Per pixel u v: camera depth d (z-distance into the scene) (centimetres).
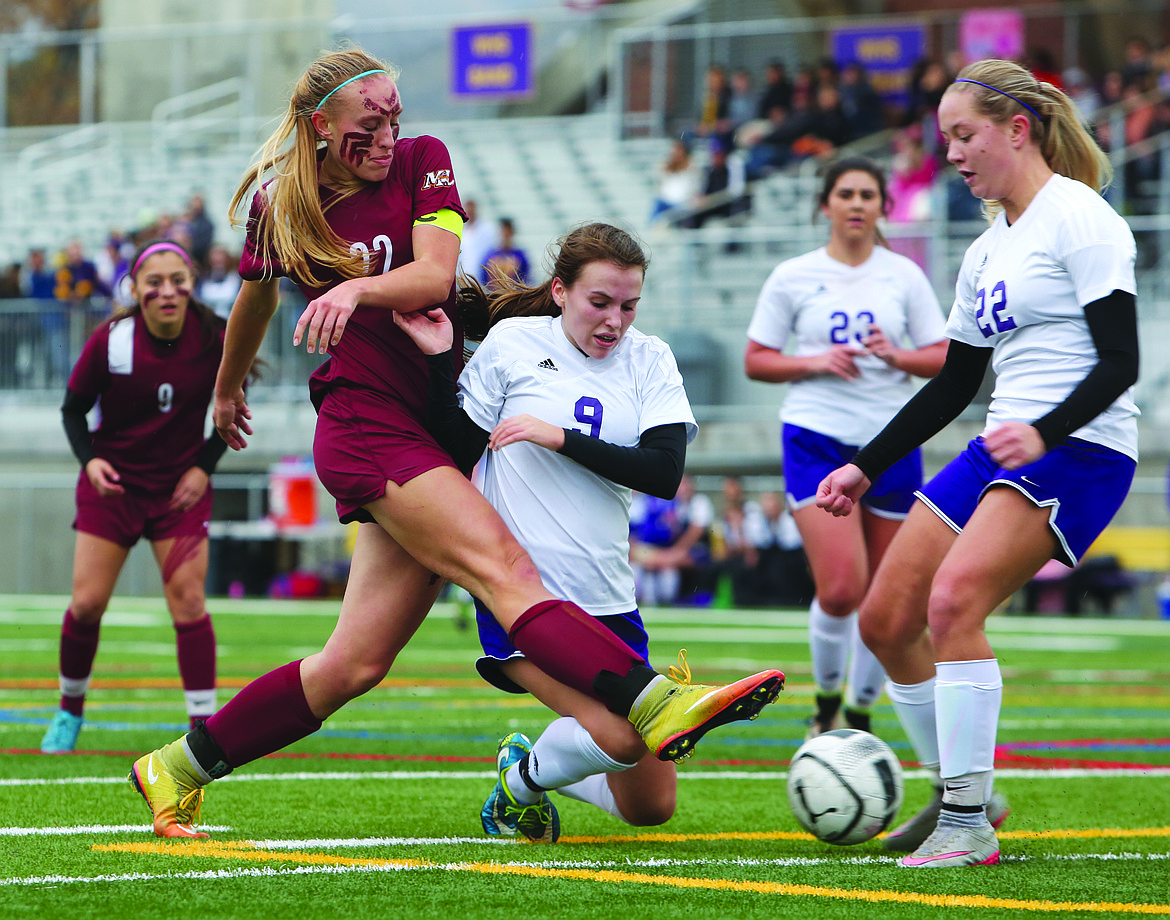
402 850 1160
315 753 1847
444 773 1662
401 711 2425
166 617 4947
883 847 1219
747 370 1938
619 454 1091
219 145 8338
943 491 1223
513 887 1002
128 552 1802
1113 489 1127
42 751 1798
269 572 5969
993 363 1212
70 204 8300
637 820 1210
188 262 1767
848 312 1909
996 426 1100
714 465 5872
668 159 7125
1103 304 1098
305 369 6172
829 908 941
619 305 1124
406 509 1082
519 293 1221
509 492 1138
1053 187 1148
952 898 979
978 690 1123
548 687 1091
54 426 6425
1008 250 1160
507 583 1068
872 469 1243
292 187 1114
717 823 1355
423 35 8106
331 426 1122
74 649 1778
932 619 1134
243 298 1202
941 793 1239
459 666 3366
